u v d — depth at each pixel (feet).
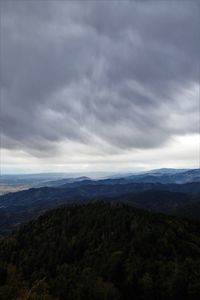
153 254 304.71
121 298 268.41
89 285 279.08
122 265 294.05
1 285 308.81
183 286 266.36
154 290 268.62
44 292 278.05
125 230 345.72
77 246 342.03
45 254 341.62
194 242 343.46
